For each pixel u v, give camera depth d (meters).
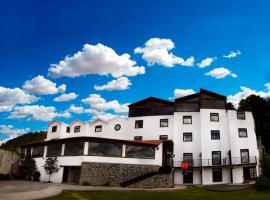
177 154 42.19
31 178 35.12
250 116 44.06
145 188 29.84
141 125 45.97
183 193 24.75
